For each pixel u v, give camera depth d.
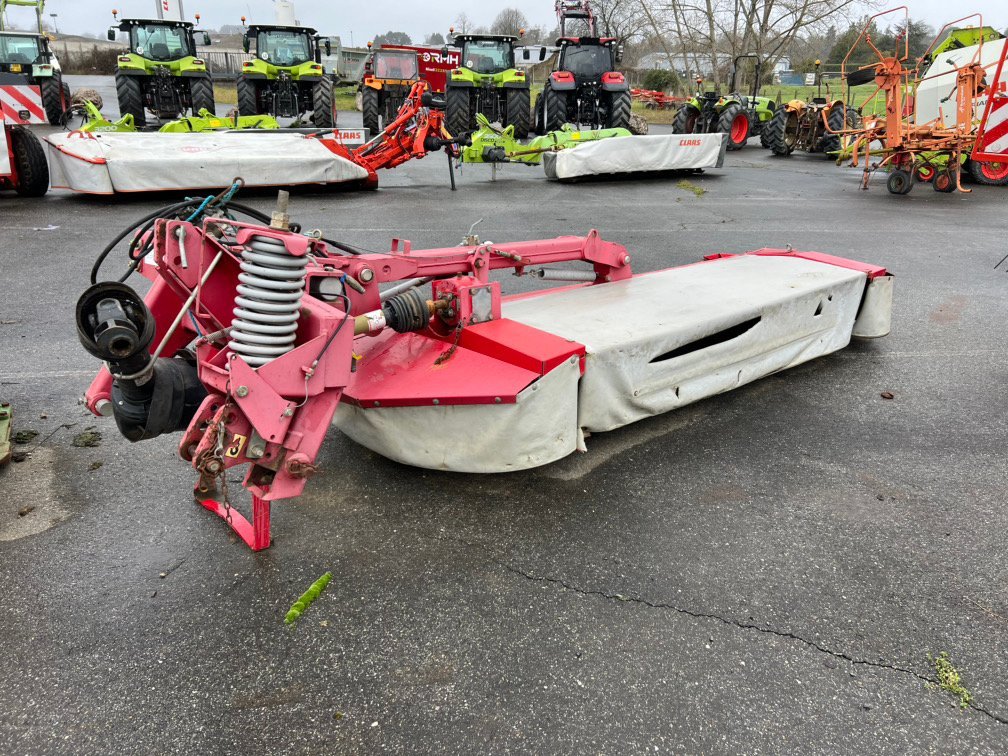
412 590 2.30
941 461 3.14
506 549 2.50
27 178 8.98
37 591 2.27
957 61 12.22
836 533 2.62
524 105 15.87
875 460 3.14
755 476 3.00
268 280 2.02
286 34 15.55
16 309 4.87
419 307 2.84
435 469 2.83
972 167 11.95
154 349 2.44
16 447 3.12
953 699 1.92
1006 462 3.14
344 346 2.22
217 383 2.07
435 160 14.98
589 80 15.51
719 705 1.89
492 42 17.06
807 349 3.94
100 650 2.04
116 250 6.48
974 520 2.71
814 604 2.26
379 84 16.75
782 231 8.02
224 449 2.08
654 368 3.11
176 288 2.17
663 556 2.47
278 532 2.57
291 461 2.17
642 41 36.91
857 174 13.59
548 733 1.81
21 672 1.97
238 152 9.14
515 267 3.34
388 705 1.89
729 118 16.67
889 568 2.43
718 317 3.29
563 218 8.49
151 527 2.60
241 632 2.12
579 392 2.88
